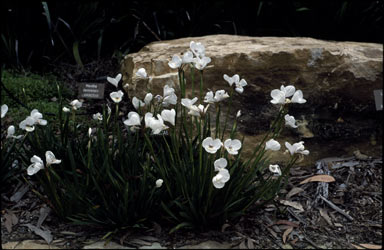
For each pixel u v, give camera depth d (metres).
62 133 2.81
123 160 2.57
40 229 2.37
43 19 4.66
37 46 4.63
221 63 3.02
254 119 3.09
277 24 4.96
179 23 4.80
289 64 3.05
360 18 4.67
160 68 3.06
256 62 3.03
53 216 2.49
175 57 2.28
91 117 3.65
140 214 2.35
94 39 4.93
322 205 2.68
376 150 3.22
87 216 2.34
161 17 4.95
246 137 3.08
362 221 2.54
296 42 3.40
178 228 2.32
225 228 2.38
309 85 3.10
